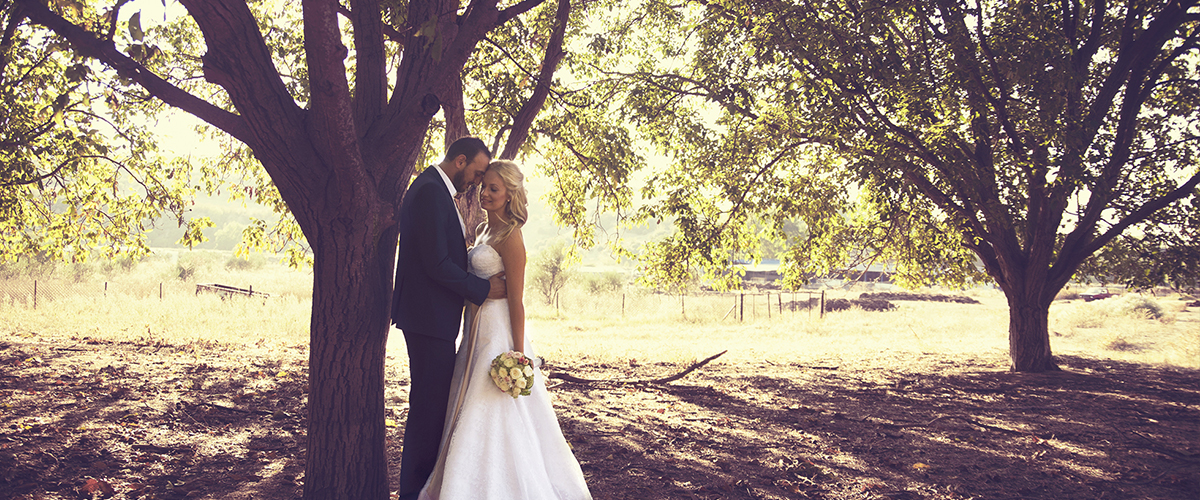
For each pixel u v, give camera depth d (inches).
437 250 113.1
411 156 131.0
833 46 321.1
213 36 107.4
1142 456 211.3
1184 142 396.2
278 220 421.7
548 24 375.9
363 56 133.2
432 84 128.0
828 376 398.0
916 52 370.3
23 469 158.7
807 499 163.2
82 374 302.0
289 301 775.1
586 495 128.6
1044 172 340.5
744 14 356.5
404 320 117.5
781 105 366.3
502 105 359.9
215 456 182.9
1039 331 424.5
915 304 1294.3
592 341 601.3
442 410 120.0
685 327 800.3
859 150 335.6
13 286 815.7
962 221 403.2
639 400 299.7
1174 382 385.7
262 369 342.6
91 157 379.2
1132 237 449.7
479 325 123.0
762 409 283.9
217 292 908.6
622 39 438.6
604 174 408.5
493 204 124.0
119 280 1069.1
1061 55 311.4
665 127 425.1
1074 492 174.6
